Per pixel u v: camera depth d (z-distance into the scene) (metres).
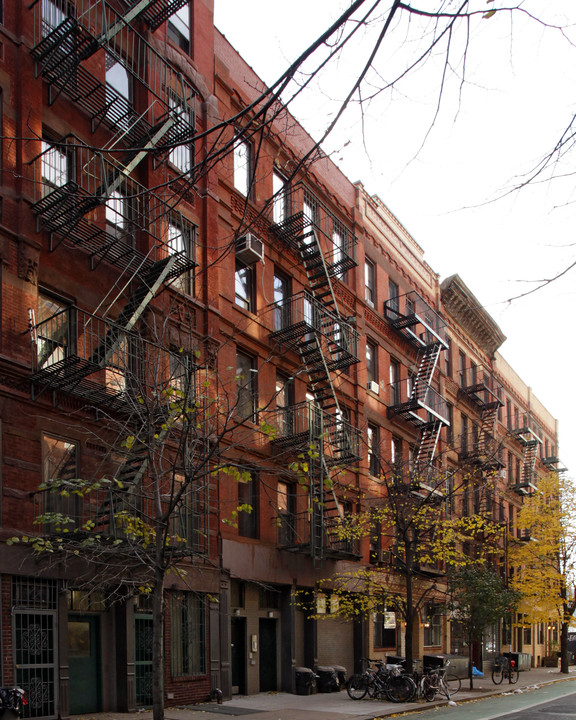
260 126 5.34
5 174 14.85
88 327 16.30
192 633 17.89
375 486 27.81
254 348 21.97
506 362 49.41
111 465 15.76
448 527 25.59
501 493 43.72
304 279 25.42
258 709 17.11
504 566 41.19
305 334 22.72
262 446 21.48
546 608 40.66
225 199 21.45
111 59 17.72
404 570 24.75
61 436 15.08
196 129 20.25
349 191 29.73
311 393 25.00
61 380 14.47
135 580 14.70
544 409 59.06
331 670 22.45
